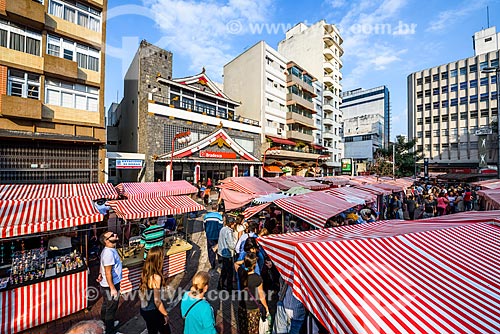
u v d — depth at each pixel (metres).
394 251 2.42
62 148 12.75
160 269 3.29
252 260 3.40
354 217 7.98
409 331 1.57
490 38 37.66
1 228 3.61
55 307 4.01
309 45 39.19
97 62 14.31
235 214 9.66
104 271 3.88
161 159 17.23
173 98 20.59
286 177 14.91
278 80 31.31
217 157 21.30
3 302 3.55
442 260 2.35
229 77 33.44
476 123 35.81
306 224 7.67
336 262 2.15
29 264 4.01
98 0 14.23
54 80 12.74
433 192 14.25
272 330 3.39
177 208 6.36
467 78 36.91
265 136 28.22
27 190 7.13
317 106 37.91
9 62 11.26
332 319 1.82
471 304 1.79
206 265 6.61
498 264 2.36
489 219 3.68
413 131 42.22
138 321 4.17
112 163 15.41
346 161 38.38
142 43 18.78
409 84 43.53
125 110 23.84
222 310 4.52
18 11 11.21
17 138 11.06
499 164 17.16
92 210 4.79
